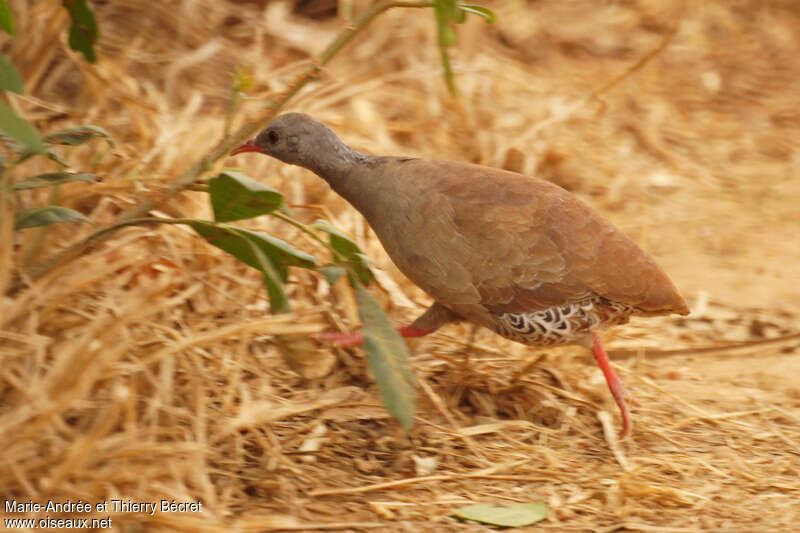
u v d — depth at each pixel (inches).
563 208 353.7
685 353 439.2
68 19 522.3
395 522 305.6
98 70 524.1
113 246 354.6
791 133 666.8
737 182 615.8
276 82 587.5
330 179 378.6
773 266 531.2
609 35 714.2
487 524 306.5
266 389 362.3
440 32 325.7
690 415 393.4
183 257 395.2
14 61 522.0
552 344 363.9
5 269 285.0
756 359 451.5
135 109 494.0
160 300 339.3
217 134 504.1
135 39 593.9
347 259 335.9
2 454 266.7
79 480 274.2
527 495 328.5
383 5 329.7
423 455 349.1
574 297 350.6
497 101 623.2
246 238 311.4
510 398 388.5
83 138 340.5
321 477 329.1
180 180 323.3
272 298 308.5
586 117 642.2
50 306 310.8
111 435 295.7
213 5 631.2
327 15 670.5
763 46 741.3
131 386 298.2
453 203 349.7
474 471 340.2
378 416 365.4
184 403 326.6
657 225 567.8
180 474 285.9
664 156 631.8
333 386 381.7
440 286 356.5
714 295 502.9
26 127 262.2
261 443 325.7
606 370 366.9
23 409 271.6
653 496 326.3
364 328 306.7
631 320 476.4
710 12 754.2
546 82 661.3
